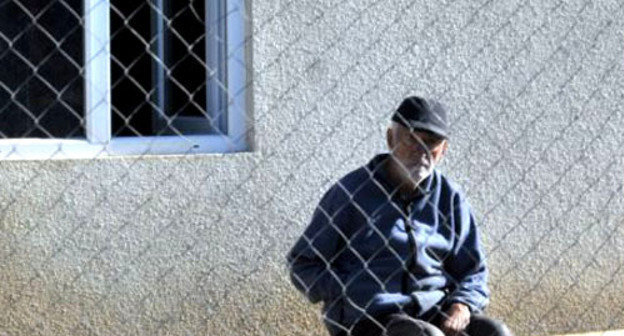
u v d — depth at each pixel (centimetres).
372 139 792
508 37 827
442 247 630
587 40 849
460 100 814
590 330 856
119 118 773
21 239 713
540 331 845
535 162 838
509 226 832
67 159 722
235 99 771
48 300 720
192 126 790
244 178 761
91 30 740
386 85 794
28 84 752
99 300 730
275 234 770
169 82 787
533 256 841
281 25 766
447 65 809
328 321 627
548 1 837
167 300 746
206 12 779
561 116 845
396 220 622
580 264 854
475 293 630
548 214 844
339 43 780
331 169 782
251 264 765
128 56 777
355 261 623
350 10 782
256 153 763
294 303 776
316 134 778
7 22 748
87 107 742
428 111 616
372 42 789
